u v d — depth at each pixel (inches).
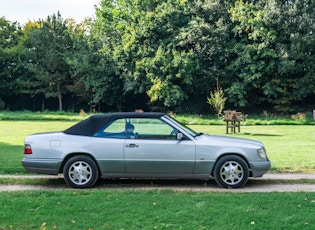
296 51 1813.5
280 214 260.5
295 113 2005.4
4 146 714.2
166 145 358.6
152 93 1899.6
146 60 1931.6
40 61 2330.2
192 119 1583.4
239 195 313.4
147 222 246.8
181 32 1948.8
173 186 369.7
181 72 1850.4
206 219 250.7
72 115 1918.1
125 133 365.4
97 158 359.9
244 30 1974.7
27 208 277.6
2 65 2386.8
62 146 363.3
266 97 2062.0
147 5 2142.0
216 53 1937.7
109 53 2155.5
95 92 2256.4
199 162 358.3
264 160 365.4
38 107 2500.0
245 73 1915.6
